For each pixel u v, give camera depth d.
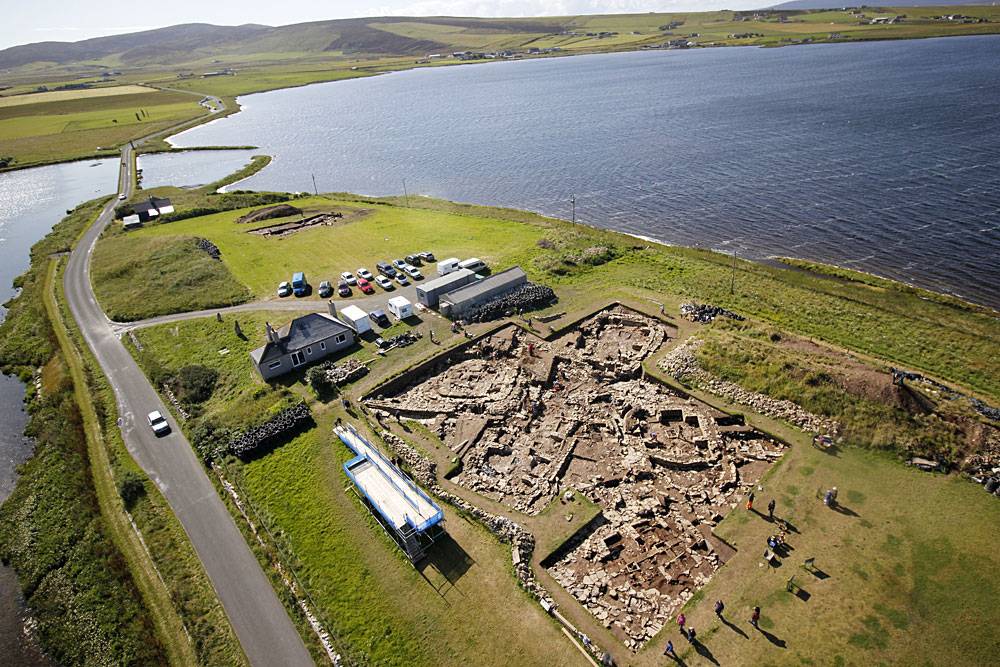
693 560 42.94
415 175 172.50
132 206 139.88
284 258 105.75
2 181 192.50
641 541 44.72
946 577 39.53
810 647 35.75
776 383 58.88
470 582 41.56
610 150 178.50
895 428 51.62
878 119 182.25
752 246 103.12
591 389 63.44
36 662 39.25
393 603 40.50
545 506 47.97
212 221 132.25
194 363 72.69
